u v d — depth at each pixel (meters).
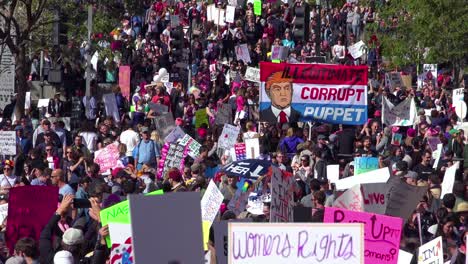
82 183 43.31
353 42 107.62
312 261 25.39
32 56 92.56
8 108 84.75
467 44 95.81
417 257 34.97
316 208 35.22
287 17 108.94
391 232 30.72
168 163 56.91
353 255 25.34
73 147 56.28
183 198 25.09
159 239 24.89
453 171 46.53
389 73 87.62
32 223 34.84
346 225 25.36
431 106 78.69
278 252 25.44
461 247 32.94
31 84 93.44
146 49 102.81
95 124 76.50
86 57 89.06
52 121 77.44
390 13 99.19
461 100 73.50
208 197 34.94
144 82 89.88
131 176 47.72
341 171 54.72
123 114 79.00
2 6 82.62
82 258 32.56
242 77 86.62
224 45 105.44
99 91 91.50
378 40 100.88
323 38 110.94
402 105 71.19
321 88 59.25
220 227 30.66
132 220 24.73
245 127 66.56
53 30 81.75
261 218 39.50
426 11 95.56
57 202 35.00
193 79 90.81
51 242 33.41
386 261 30.73
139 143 59.69
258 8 110.94
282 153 53.12
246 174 43.28
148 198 24.88
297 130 60.00
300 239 25.42
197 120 73.06
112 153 56.69
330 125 67.81
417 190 35.97
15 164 59.72
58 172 42.91
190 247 25.03
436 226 39.22
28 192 34.75
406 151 61.84
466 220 37.72
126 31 106.06
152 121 74.06
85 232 36.12
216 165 53.44
